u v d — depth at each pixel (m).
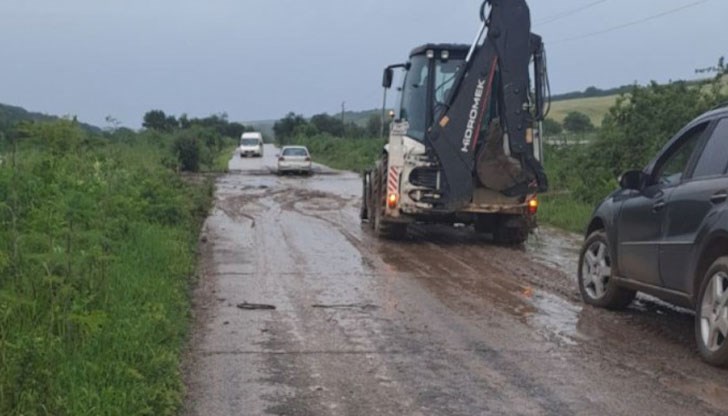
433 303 9.54
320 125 97.56
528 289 10.52
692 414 5.79
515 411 5.83
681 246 7.53
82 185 10.79
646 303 9.67
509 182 14.51
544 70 14.76
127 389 5.63
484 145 14.50
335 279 11.07
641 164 20.95
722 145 7.48
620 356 7.30
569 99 70.44
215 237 15.54
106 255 8.43
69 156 13.17
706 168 7.56
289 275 11.31
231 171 47.59
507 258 13.39
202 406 5.89
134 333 6.68
